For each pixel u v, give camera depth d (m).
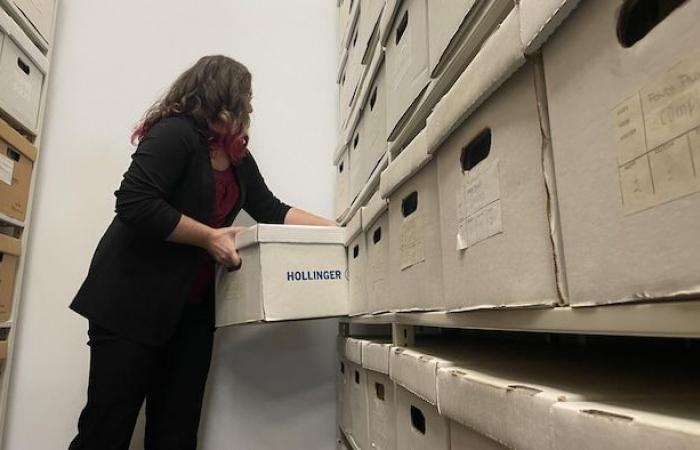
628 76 0.26
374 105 0.92
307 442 1.37
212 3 1.56
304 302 1.04
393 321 0.74
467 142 0.46
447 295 0.51
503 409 0.35
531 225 0.35
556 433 0.28
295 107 1.55
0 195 1.16
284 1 1.62
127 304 0.93
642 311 0.25
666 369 0.46
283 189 1.50
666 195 0.23
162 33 1.51
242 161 1.20
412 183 0.64
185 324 1.15
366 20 0.98
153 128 0.98
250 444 1.34
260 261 1.00
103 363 0.91
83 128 1.41
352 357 1.00
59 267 1.33
